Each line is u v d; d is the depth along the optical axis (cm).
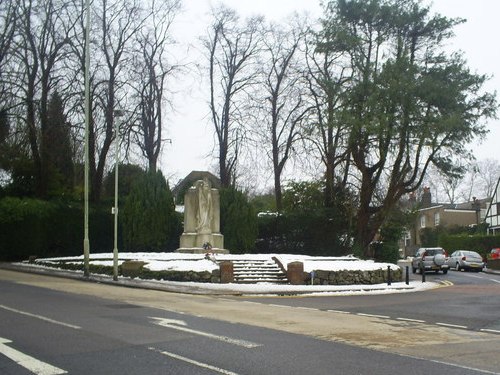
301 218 4147
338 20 3766
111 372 791
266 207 5306
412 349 1014
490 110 3541
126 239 3684
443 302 2017
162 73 4191
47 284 2356
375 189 4491
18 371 795
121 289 2286
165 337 1079
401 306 1859
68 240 3875
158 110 4225
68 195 4469
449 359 927
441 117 3319
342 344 1052
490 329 1324
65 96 3897
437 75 3559
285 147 4475
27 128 3950
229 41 4503
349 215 4172
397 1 3794
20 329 1154
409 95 3347
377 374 802
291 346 1015
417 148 3631
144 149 4172
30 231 3772
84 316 1369
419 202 7100
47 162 4147
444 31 3775
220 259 3038
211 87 4553
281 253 4141
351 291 2494
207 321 1330
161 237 3681
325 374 798
